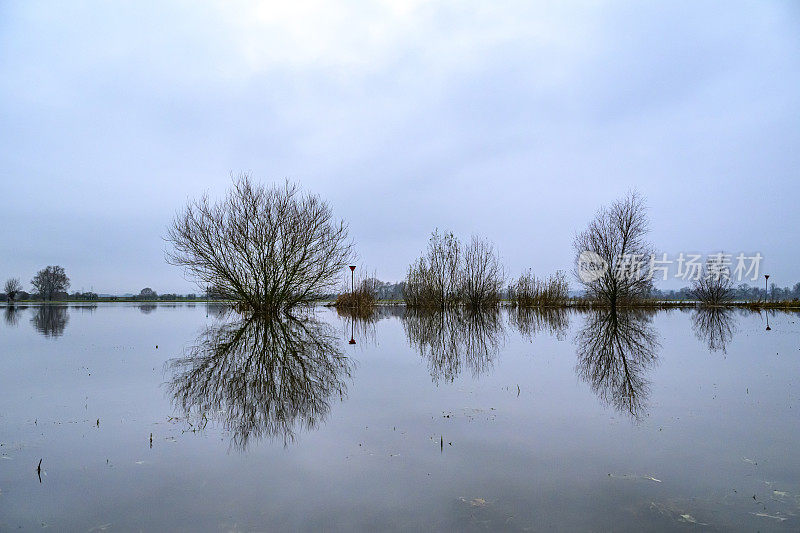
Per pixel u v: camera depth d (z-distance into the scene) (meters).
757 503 2.89
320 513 2.76
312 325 16.42
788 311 28.20
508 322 18.27
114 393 5.79
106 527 2.60
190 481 3.21
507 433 4.27
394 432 4.30
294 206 18.58
